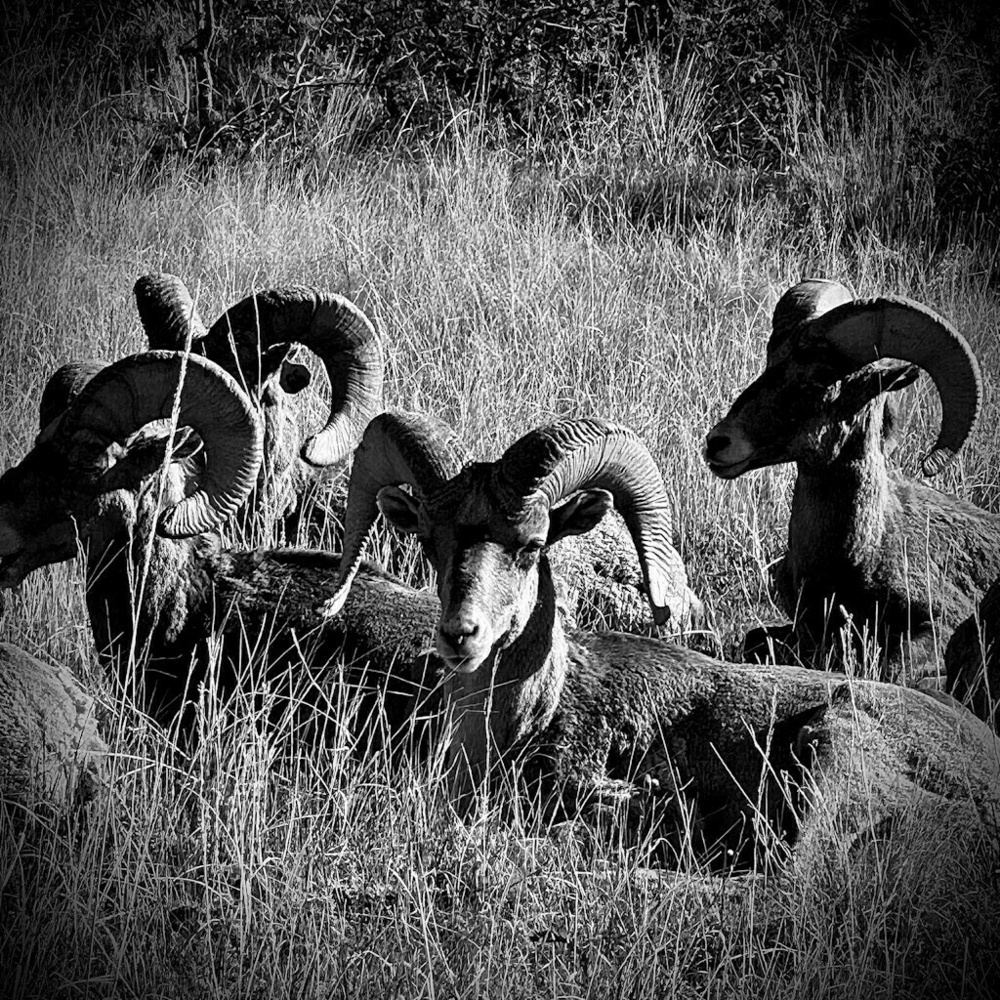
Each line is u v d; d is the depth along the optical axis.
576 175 63.09
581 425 24.98
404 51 68.50
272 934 20.88
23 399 40.56
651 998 20.56
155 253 54.47
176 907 22.02
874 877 21.69
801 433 30.98
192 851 22.83
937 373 29.73
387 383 42.81
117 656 28.19
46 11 70.12
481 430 40.34
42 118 62.59
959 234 59.97
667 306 51.00
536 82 67.69
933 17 74.19
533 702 25.78
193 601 29.73
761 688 26.22
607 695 26.47
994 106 66.88
